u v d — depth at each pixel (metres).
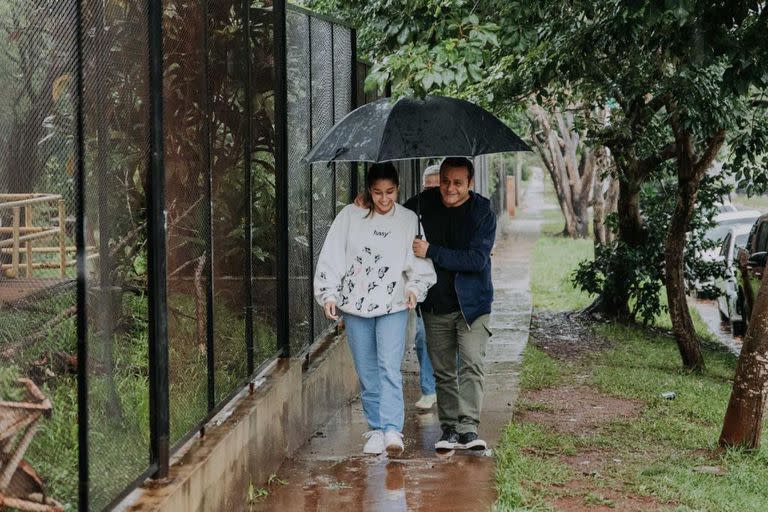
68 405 4.96
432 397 10.00
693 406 11.05
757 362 8.97
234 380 7.21
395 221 8.03
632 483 7.88
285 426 8.16
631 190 16.86
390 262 8.00
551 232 41.47
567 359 14.32
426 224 8.21
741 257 16.31
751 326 9.02
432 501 7.13
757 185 14.02
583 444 9.12
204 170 6.60
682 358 14.07
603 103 13.25
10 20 4.62
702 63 8.82
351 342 8.20
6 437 4.65
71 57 4.74
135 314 5.71
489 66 11.38
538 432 9.25
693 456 8.99
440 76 7.70
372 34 11.40
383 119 7.90
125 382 5.49
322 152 7.97
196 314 6.39
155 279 5.53
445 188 8.12
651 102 13.59
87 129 4.91
